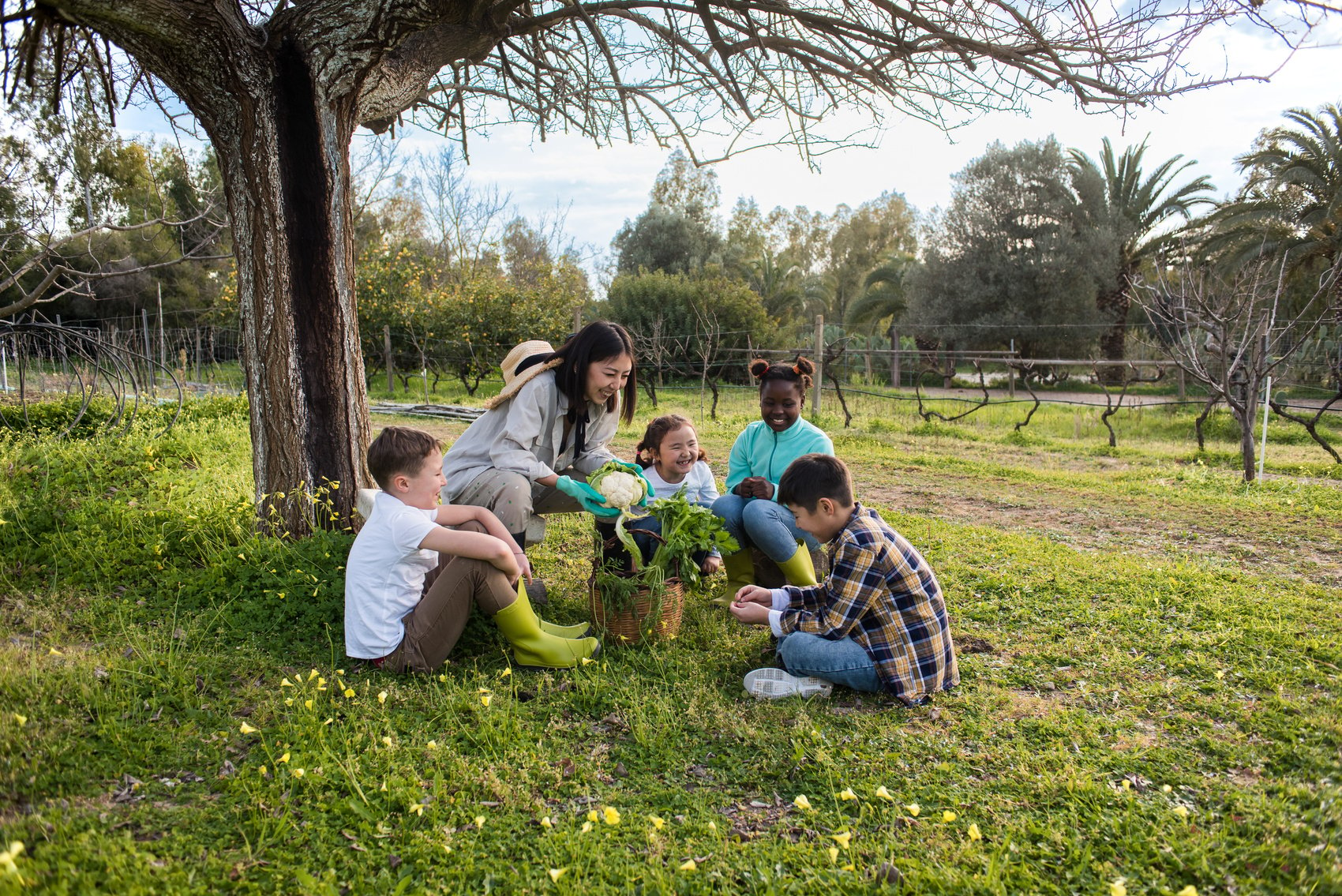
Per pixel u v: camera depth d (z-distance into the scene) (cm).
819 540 313
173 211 1802
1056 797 234
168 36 345
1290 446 1044
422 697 284
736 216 4300
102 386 1106
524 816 224
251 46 368
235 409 881
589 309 2772
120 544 402
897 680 292
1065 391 2150
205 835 208
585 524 536
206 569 382
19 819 204
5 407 761
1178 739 269
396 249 2317
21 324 728
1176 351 956
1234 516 625
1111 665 327
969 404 1516
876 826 224
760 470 439
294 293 395
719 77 531
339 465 414
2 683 266
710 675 315
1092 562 477
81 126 614
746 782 245
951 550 499
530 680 306
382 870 198
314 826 213
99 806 216
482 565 297
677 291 2181
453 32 428
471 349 1753
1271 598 404
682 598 358
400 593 305
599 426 397
